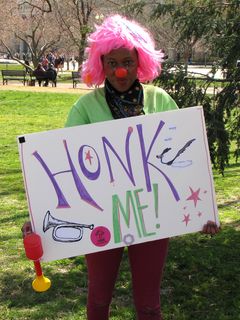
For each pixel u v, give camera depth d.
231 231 5.12
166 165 2.52
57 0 29.56
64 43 35.78
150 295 2.58
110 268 2.58
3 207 6.15
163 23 4.47
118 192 2.51
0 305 3.67
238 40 3.90
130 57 2.44
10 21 33.94
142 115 2.49
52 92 20.50
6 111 15.40
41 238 2.48
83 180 2.48
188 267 4.24
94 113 2.54
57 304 3.68
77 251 2.50
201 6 4.12
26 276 4.16
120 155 2.50
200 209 2.56
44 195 2.46
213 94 4.13
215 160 4.29
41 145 2.45
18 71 25.28
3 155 9.25
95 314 2.64
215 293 3.79
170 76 4.10
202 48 4.35
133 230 2.52
